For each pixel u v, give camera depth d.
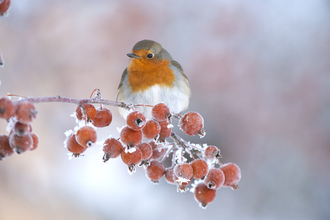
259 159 10.82
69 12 11.79
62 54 11.38
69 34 11.54
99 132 11.13
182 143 4.55
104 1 12.02
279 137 10.87
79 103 3.73
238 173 4.41
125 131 3.93
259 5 13.13
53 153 10.59
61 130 10.88
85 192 10.34
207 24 12.40
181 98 8.28
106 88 11.11
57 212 9.70
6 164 9.86
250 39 12.34
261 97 11.30
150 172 4.61
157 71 7.83
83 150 3.93
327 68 11.96
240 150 10.84
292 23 12.94
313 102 11.26
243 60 11.79
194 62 11.65
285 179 10.73
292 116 11.09
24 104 2.99
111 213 10.11
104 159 3.96
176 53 11.87
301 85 11.59
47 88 11.09
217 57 11.64
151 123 4.07
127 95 8.00
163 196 10.87
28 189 9.84
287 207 10.54
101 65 11.30
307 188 10.62
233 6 12.82
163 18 12.27
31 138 3.24
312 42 12.61
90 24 11.66
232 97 11.17
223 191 11.09
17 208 9.37
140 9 12.01
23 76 11.10
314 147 10.69
